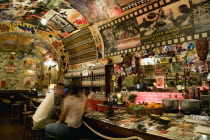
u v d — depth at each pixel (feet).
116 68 19.62
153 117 8.89
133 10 16.78
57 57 33.96
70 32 26.53
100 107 15.99
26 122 17.72
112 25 19.75
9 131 20.70
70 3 19.77
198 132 6.47
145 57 16.65
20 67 46.21
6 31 27.20
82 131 12.25
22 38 34.91
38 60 48.52
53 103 12.32
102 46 22.33
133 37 17.92
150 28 16.17
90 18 21.12
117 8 17.56
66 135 9.57
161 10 14.83
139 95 14.29
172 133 6.47
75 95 10.25
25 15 24.45
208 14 12.27
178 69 14.16
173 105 10.54
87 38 24.49
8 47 42.50
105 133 10.75
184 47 13.93
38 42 35.63
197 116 8.65
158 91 14.28
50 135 9.95
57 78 33.81
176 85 13.96
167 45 15.07
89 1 18.31
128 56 18.34
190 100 10.05
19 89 45.42
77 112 9.94
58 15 23.50
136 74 17.01
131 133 7.64
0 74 43.29
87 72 24.20
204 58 10.67
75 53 28.22
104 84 21.04
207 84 12.24
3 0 19.52
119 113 11.18
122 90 17.56
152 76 15.72
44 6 21.45
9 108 40.83
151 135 6.79
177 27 14.23
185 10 13.44
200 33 12.85
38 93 30.01
